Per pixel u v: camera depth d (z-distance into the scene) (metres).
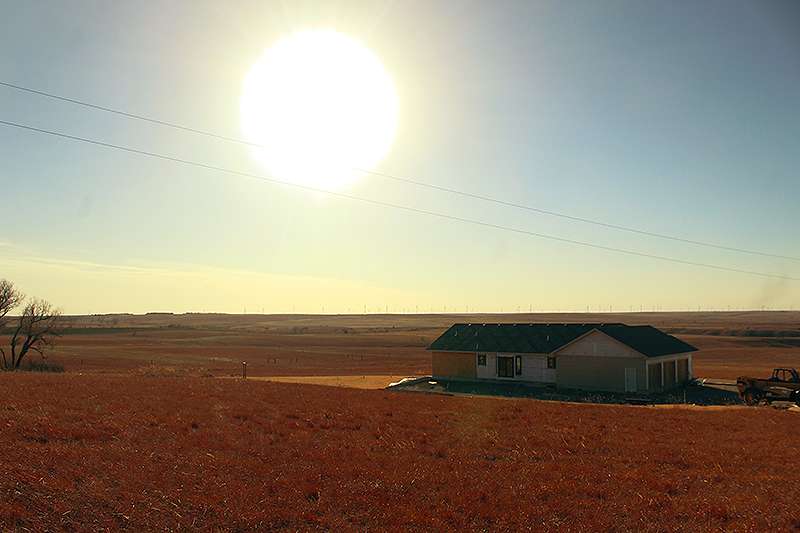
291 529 13.04
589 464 20.70
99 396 33.00
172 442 20.95
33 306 81.88
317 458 19.59
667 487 17.39
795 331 179.62
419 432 26.19
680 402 47.88
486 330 64.25
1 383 38.06
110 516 12.90
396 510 14.45
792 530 13.79
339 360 101.12
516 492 16.53
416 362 97.06
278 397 37.16
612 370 53.75
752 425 31.31
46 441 20.00
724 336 167.00
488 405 37.66
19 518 12.10
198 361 92.81
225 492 14.98
